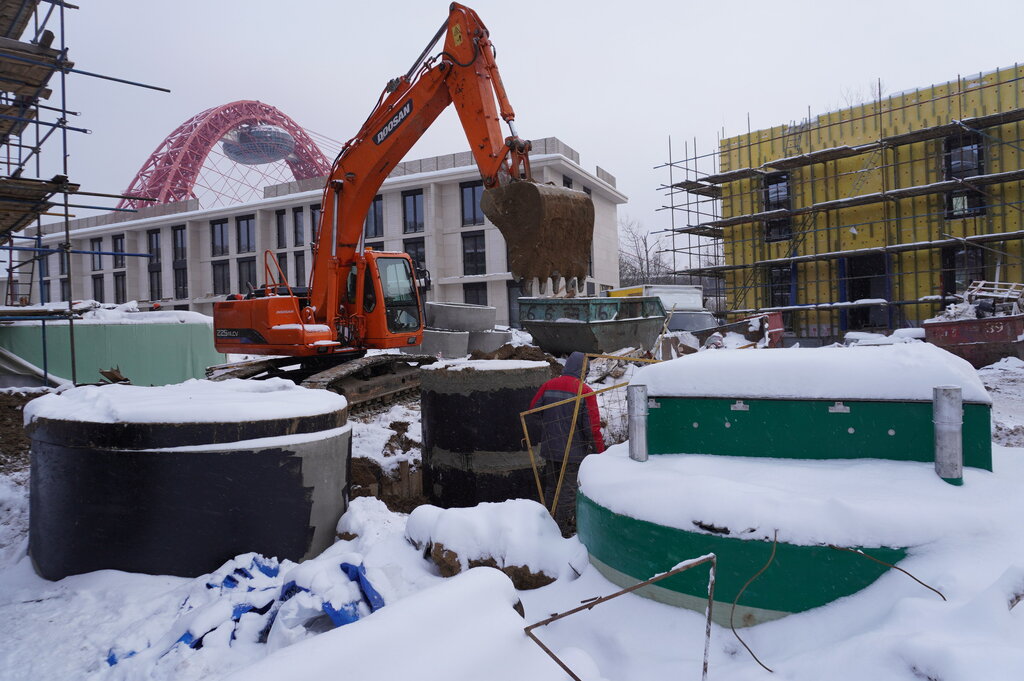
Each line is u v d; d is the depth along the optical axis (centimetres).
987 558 224
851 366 305
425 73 918
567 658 216
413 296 1158
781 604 254
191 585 359
